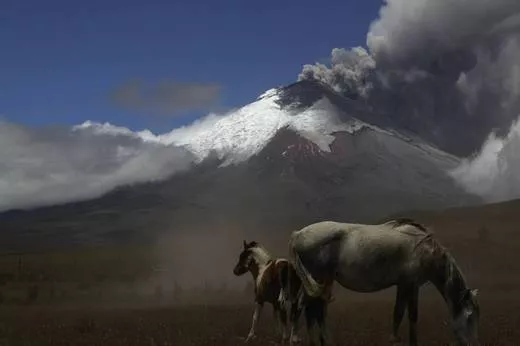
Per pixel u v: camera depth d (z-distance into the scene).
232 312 43.28
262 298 25.61
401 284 20.44
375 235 20.48
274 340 24.88
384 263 20.34
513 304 48.41
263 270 26.02
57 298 84.56
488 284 82.94
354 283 20.72
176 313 43.88
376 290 20.83
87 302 74.81
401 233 20.58
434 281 20.48
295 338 21.83
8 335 27.94
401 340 21.38
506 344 22.80
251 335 25.23
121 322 35.19
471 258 118.12
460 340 20.00
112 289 107.38
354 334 26.23
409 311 20.45
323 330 20.91
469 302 20.05
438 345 22.56
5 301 75.94
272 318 35.97
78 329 30.44
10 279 124.50
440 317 34.84
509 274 99.06
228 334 27.55
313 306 21.06
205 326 31.59
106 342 25.00
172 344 24.03
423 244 20.34
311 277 20.98
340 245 20.72
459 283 20.11
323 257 20.84
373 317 35.69
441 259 20.25
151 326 31.89
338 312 40.41
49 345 24.42
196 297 81.12
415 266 20.23
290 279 23.27
